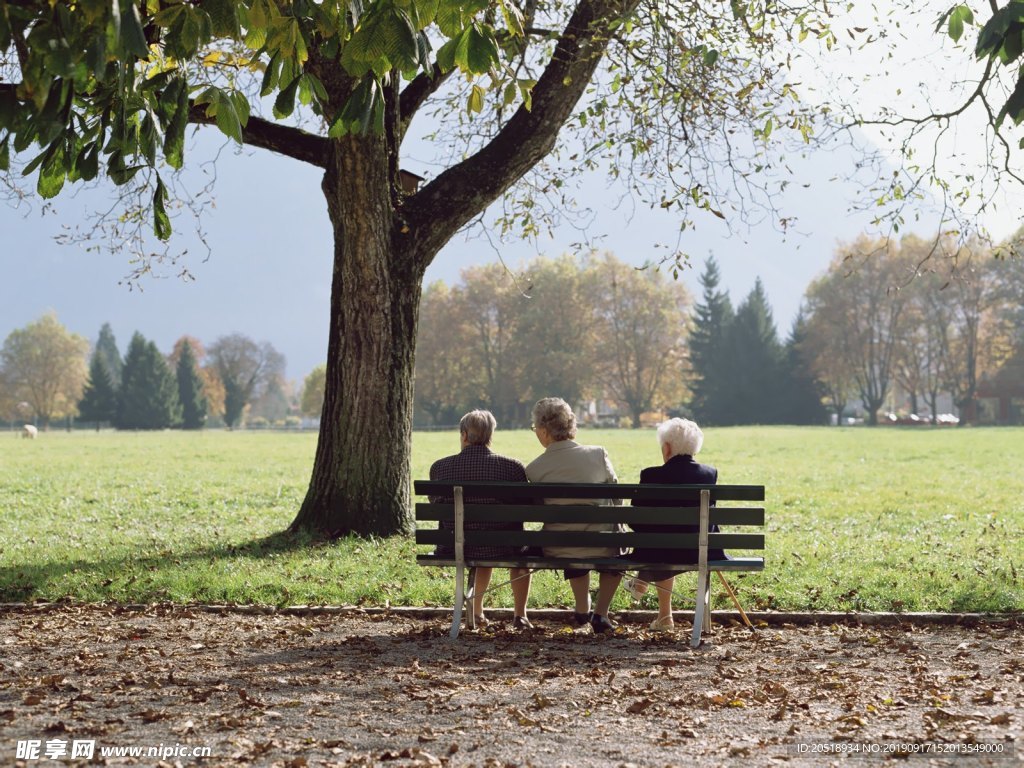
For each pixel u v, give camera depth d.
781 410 96.44
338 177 11.55
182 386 137.38
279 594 9.13
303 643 7.30
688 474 7.58
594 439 55.06
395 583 9.52
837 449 38.84
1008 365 92.00
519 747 4.68
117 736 4.80
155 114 5.77
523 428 102.44
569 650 7.02
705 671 6.34
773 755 4.55
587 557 7.52
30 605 8.85
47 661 6.58
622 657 6.77
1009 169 11.14
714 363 99.00
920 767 4.36
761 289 101.25
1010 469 26.84
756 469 28.09
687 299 97.50
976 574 9.91
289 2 5.78
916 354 92.19
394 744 4.72
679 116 12.83
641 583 8.05
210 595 9.13
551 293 93.56
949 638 7.40
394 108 11.95
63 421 153.12
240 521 15.55
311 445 50.59
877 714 5.21
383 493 12.05
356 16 5.62
